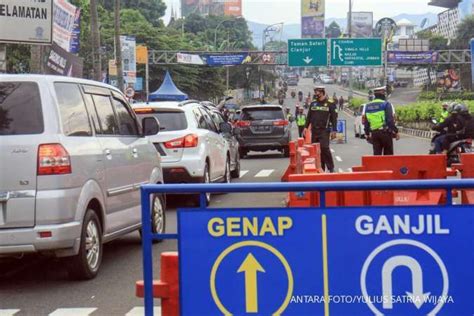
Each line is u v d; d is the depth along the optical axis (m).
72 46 33.16
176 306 5.63
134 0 115.94
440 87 109.19
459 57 70.12
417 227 5.37
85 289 8.91
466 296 5.37
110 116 10.45
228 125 18.02
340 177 8.93
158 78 76.38
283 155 33.69
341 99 107.94
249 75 135.38
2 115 8.57
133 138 11.17
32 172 8.42
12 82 8.73
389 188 5.38
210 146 16.52
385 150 18.14
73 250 8.77
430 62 69.44
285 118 32.44
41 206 8.39
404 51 69.56
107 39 71.88
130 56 39.31
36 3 20.25
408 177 12.75
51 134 8.56
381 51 63.62
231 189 5.44
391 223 5.37
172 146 15.33
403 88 158.75
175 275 5.64
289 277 5.41
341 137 45.31
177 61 70.50
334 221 5.39
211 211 5.44
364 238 5.38
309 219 5.40
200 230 5.45
